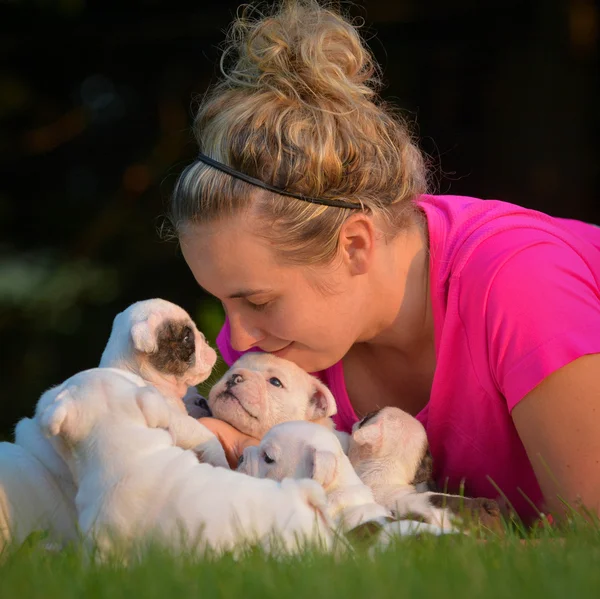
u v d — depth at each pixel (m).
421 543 6.69
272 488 7.10
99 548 6.64
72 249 25.72
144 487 6.99
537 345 7.65
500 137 24.91
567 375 7.53
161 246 25.44
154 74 27.12
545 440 7.63
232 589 5.44
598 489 7.52
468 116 25.64
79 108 26.98
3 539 7.52
